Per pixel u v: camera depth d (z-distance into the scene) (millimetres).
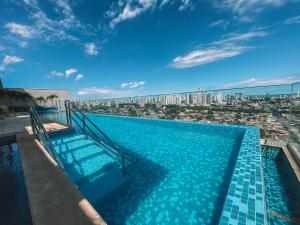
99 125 9867
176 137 6559
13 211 2512
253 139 4246
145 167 3787
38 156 3316
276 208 2367
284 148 3781
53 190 2045
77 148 4785
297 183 2527
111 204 2570
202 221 2188
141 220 2242
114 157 4156
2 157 4781
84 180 3053
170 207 2480
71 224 1468
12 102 23203
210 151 4812
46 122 8789
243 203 1878
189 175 3420
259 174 2498
